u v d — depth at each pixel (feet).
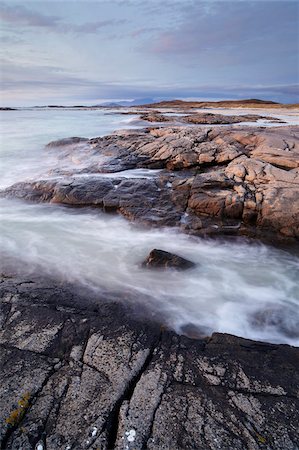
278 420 10.10
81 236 29.43
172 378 11.67
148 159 48.62
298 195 28.78
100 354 12.83
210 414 10.21
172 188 36.01
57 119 164.55
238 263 25.43
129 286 20.72
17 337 13.74
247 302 19.95
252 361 12.80
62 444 9.26
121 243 28.19
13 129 112.57
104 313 16.80
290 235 28.02
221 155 43.88
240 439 9.46
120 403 10.58
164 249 27.37
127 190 35.99
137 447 9.14
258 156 40.60
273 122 122.21
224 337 14.58
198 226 29.81
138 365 12.29
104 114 219.20
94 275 22.02
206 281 22.33
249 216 29.48
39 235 29.40
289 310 19.29
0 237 28.66
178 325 16.88
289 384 11.60
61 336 13.87
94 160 52.65
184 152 46.80
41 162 59.57
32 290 18.63
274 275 23.66
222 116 139.33
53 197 36.55
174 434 9.52
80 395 10.84
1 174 51.11
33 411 10.28
